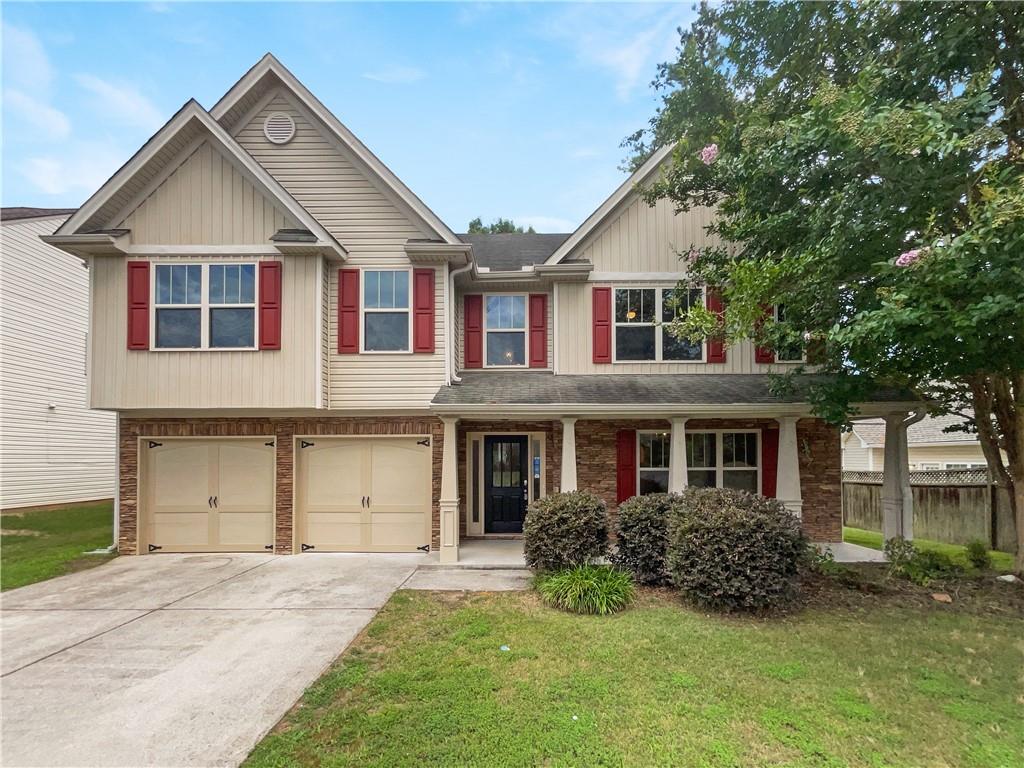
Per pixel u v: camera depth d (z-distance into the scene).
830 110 5.82
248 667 4.70
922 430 17.30
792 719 3.74
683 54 9.12
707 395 8.82
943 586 7.02
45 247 15.59
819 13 7.24
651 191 9.51
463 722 3.70
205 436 9.70
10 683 4.44
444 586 7.26
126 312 8.98
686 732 3.58
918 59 6.16
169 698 4.15
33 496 15.12
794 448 8.54
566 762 3.26
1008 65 6.25
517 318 10.95
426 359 9.48
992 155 5.96
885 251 6.48
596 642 5.14
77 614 6.25
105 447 17.94
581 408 8.36
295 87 9.61
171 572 8.26
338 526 9.73
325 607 6.40
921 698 4.07
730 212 8.12
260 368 8.98
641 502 7.50
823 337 7.15
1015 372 6.72
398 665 4.66
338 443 9.85
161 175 9.16
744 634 5.38
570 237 10.27
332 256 9.31
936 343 6.15
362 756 3.34
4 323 14.26
